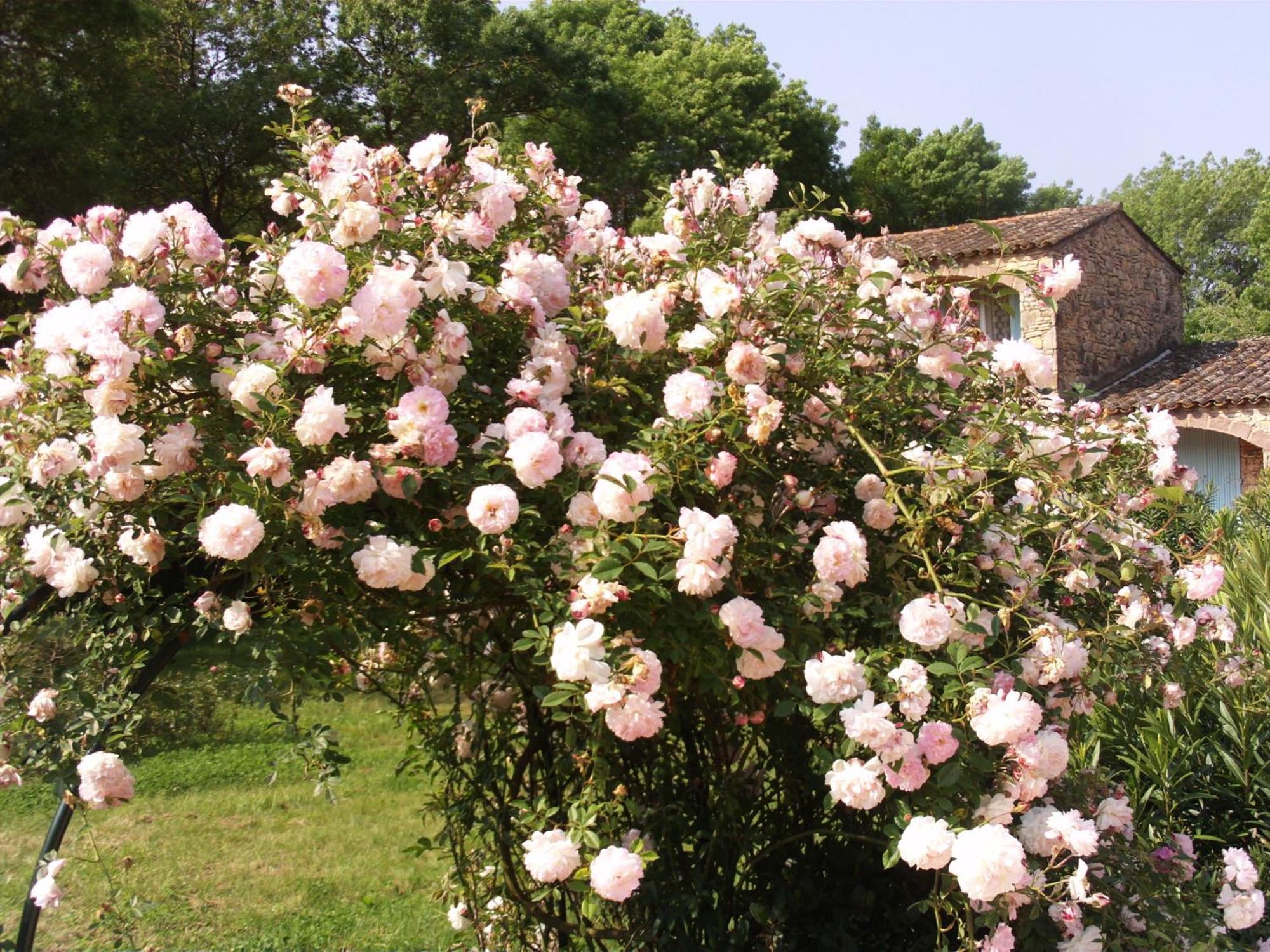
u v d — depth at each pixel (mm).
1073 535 2635
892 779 2133
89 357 2242
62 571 2264
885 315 2738
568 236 3025
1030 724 2109
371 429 2338
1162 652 2906
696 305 2779
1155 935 2457
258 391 2150
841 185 26406
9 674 2311
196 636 2264
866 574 2381
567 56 21062
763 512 2533
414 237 2463
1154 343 18422
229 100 16562
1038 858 2338
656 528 2268
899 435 2770
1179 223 45031
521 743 3080
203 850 5094
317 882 4715
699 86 23422
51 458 2234
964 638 2297
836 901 2928
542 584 2330
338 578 2309
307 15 19109
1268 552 4461
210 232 2359
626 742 2848
